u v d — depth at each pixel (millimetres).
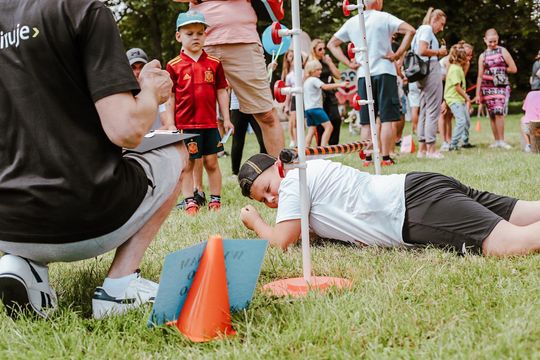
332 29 24391
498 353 1863
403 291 2523
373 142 4691
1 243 2301
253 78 5457
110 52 2229
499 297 2391
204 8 5465
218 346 2158
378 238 3346
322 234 3510
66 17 2217
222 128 8312
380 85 7797
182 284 2240
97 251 2391
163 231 4254
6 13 2277
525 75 27828
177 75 5402
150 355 2078
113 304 2480
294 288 2691
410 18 24125
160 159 2600
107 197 2279
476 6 25719
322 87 9414
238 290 2406
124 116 2211
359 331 2158
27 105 2223
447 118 10320
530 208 3316
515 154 8109
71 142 2230
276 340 2105
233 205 5422
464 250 3096
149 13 23922
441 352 1897
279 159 2738
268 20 5688
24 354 2078
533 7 25422
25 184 2227
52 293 2504
